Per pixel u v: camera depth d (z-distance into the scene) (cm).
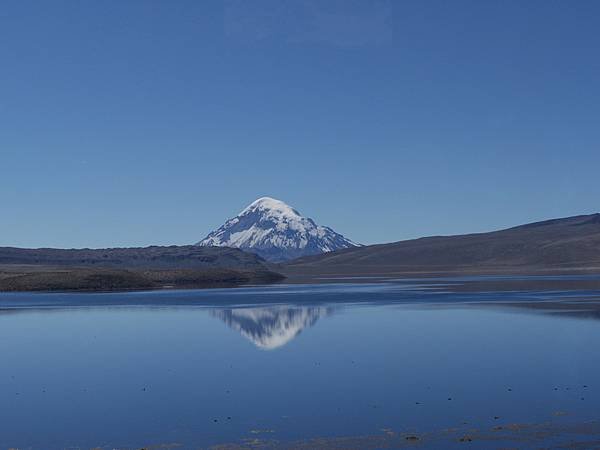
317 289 10306
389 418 2100
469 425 1997
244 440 1909
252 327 4597
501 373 2764
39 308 6669
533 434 1889
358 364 3050
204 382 2722
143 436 1975
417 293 8462
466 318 4906
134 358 3362
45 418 2203
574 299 6706
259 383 2678
